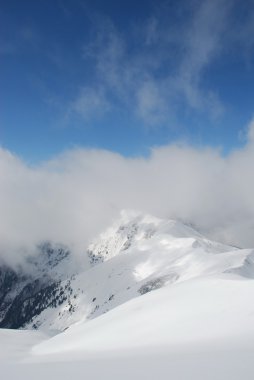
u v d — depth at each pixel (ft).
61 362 91.30
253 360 60.54
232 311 112.68
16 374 73.56
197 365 62.13
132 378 58.90
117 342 122.52
